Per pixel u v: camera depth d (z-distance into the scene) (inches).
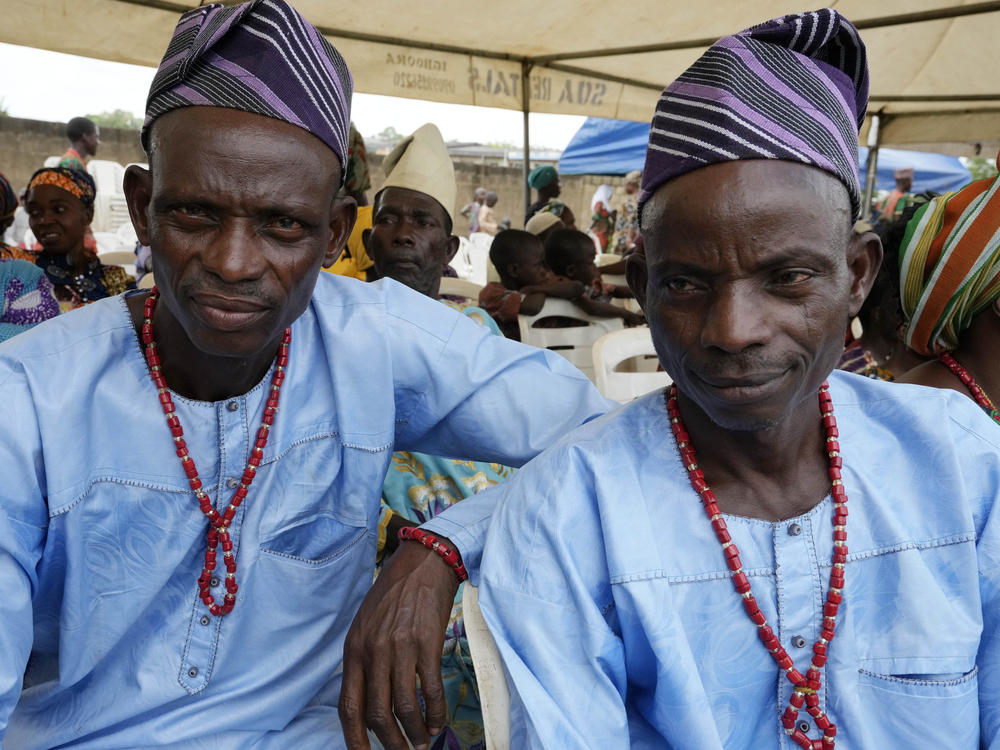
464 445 55.5
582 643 37.3
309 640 50.7
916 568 37.6
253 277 39.0
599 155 402.6
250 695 49.2
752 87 33.1
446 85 183.3
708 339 33.2
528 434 53.4
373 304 51.7
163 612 48.0
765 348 33.0
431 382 52.6
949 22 164.7
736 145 32.3
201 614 47.9
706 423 38.8
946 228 55.1
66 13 144.9
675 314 34.7
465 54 183.3
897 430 39.9
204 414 46.9
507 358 54.3
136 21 151.0
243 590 48.3
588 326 157.6
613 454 40.1
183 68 38.0
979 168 543.2
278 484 49.1
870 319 68.6
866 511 38.5
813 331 33.5
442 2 152.5
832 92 34.9
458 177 488.7
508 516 40.2
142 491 46.3
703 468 39.7
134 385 46.1
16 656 42.3
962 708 37.3
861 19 161.0
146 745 47.5
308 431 49.7
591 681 37.0
